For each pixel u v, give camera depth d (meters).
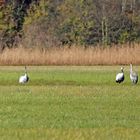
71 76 56.53
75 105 33.06
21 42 93.31
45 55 72.25
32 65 71.81
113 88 44.47
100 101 35.00
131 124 26.20
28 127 25.27
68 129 24.73
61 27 96.56
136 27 96.75
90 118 28.05
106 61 71.44
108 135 23.44
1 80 53.38
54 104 33.53
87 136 23.20
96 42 95.56
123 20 96.69
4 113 29.88
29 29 96.88
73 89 43.50
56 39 94.38
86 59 71.44
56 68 67.12
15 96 38.03
